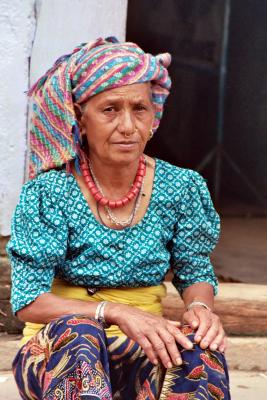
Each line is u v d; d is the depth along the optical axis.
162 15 9.11
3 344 4.45
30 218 3.08
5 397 4.04
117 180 3.15
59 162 3.13
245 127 9.65
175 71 9.33
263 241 7.99
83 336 2.77
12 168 4.57
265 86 9.49
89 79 3.02
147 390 2.89
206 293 3.26
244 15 9.37
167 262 3.22
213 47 9.43
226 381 2.86
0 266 4.57
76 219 3.13
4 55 4.48
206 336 2.88
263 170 9.71
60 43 4.56
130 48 3.07
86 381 2.67
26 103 4.54
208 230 3.28
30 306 3.01
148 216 3.20
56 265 3.10
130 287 3.21
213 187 9.75
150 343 2.85
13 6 4.45
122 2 4.68
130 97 3.02
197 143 9.64
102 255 3.12
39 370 2.93
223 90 9.54
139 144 3.09
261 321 4.72
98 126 3.05
